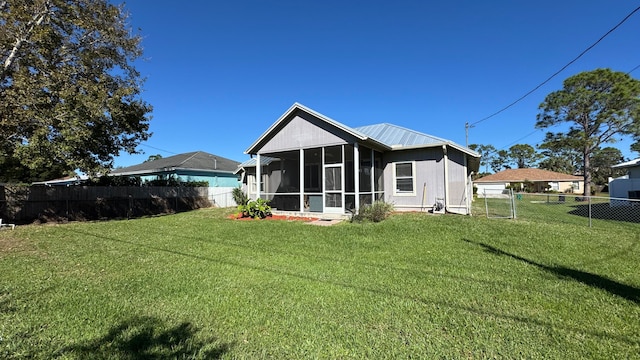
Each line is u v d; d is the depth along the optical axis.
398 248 6.50
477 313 3.34
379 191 12.95
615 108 24.39
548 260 5.44
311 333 2.94
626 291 3.92
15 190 12.70
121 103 12.46
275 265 5.37
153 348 2.72
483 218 10.38
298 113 12.34
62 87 10.43
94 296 3.99
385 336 2.87
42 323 3.22
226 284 4.38
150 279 4.68
